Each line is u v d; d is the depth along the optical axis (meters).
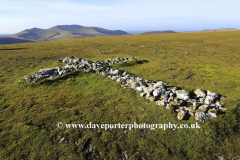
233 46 52.47
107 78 20.53
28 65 30.34
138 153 9.02
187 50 49.12
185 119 11.58
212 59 35.56
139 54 45.09
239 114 11.21
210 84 18.81
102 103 14.54
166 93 14.52
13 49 57.25
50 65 29.30
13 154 8.70
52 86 18.61
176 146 9.38
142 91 16.25
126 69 26.56
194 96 14.28
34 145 9.33
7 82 20.41
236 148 9.16
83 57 41.03
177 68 27.52
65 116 12.32
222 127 10.41
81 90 17.64
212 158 8.59
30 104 14.38
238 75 22.45
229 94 15.48
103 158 8.72
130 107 13.60
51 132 10.44
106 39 93.00
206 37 82.88
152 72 24.75
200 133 10.17
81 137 10.11
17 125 11.07
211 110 11.47
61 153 8.86
